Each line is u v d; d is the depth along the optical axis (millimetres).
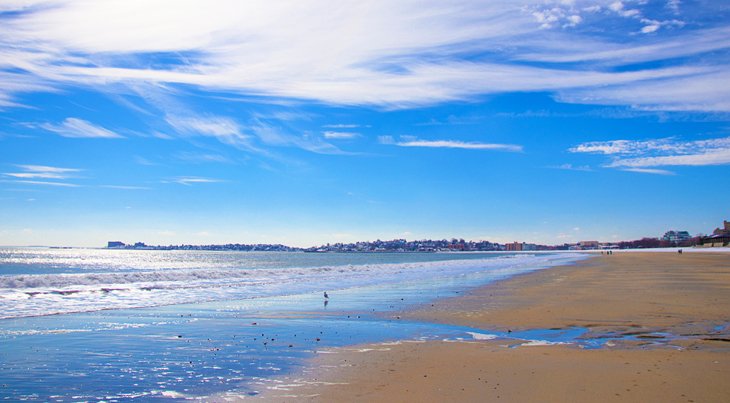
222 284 30344
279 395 7551
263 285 30078
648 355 10008
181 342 11867
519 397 7203
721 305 17703
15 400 7398
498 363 9461
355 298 22375
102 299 21281
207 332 13328
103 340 12055
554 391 7477
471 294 23844
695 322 14141
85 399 7473
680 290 23516
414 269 55469
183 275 35875
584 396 7203
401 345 11484
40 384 8242
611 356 9953
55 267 66250
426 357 10102
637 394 7266
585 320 14820
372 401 7176
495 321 15047
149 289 26391
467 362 9586
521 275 40781
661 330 12992
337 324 14750
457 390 7637
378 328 14016
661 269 44719
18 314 16375
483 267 61281
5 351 10727
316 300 21562
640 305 17938
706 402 6875
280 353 10609
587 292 23438
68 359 10031
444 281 34125
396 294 24250
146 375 8797
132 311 17594
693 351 10398
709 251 128875
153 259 129375
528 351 10625
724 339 11750
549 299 20766
